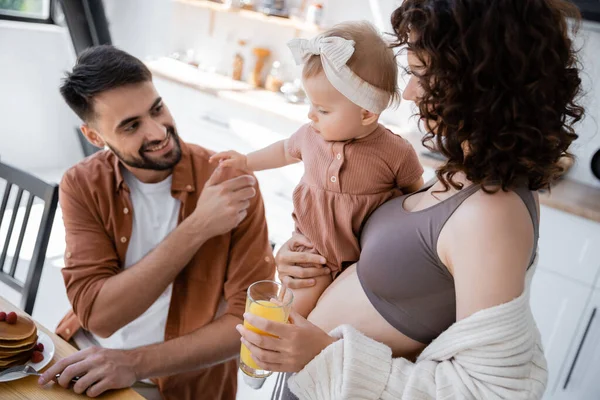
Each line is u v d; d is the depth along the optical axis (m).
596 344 2.23
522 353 0.81
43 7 4.04
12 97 3.98
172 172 1.56
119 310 1.43
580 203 2.23
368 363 0.89
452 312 0.93
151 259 1.43
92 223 1.53
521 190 0.83
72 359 1.23
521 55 0.74
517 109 0.75
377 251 0.98
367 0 3.11
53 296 2.50
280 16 3.42
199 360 1.41
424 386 0.85
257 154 1.49
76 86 1.40
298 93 3.43
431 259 0.90
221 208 1.42
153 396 1.55
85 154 4.38
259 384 1.08
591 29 2.38
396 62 1.20
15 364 1.19
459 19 0.76
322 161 1.29
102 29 3.88
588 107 2.46
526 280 0.90
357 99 1.16
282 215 3.31
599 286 2.18
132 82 1.41
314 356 0.93
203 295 1.56
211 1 3.66
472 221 0.82
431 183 1.04
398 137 1.28
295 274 1.26
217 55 3.93
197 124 3.58
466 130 0.80
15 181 1.72
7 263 2.94
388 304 0.98
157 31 4.14
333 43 1.13
